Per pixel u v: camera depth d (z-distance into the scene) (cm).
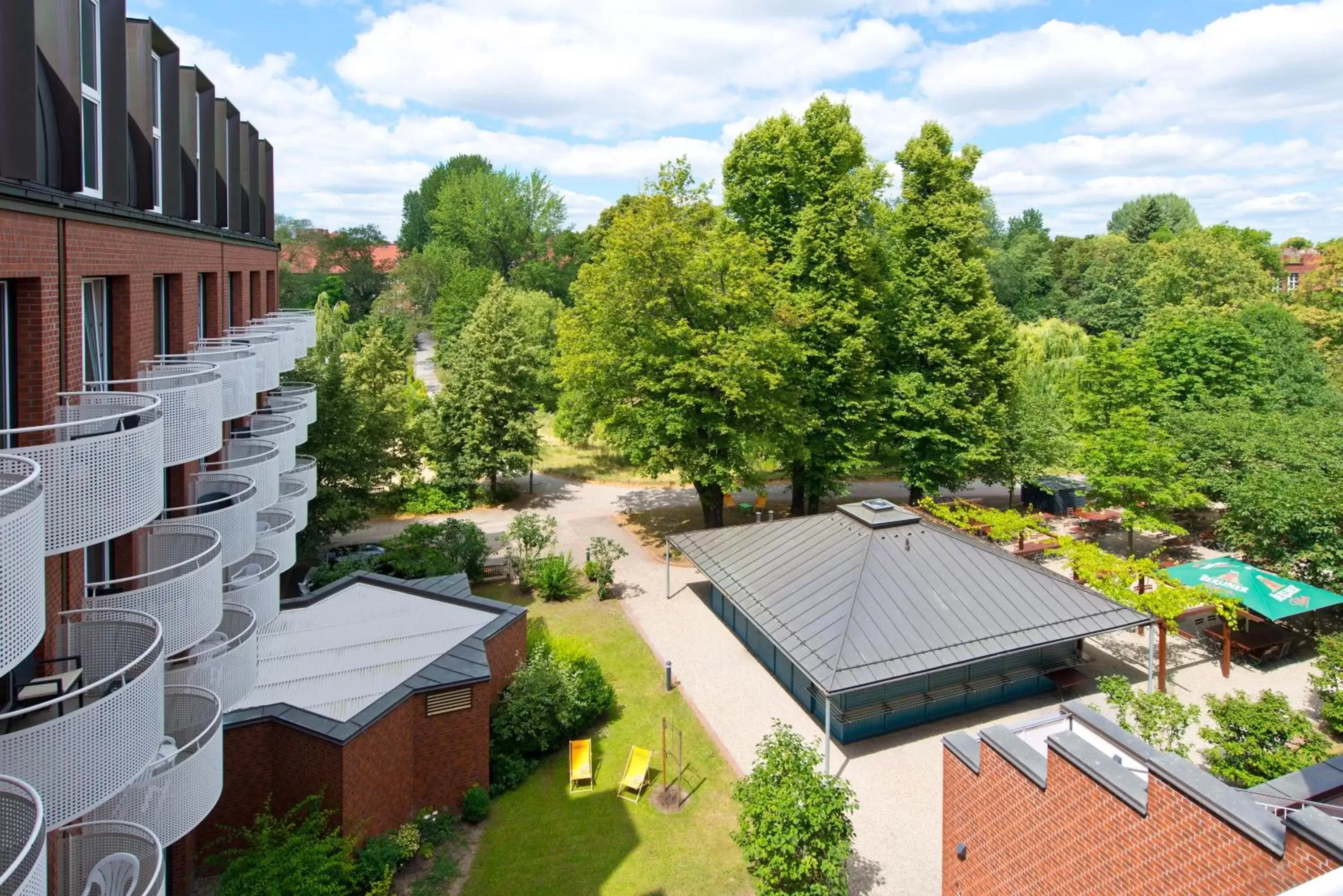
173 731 1099
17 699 854
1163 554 3269
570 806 1670
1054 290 8188
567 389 3450
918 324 3484
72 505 788
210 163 1736
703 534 2573
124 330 1255
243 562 1603
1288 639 2339
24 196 877
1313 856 631
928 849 1548
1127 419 3041
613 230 3097
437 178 11831
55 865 864
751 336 2945
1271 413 3422
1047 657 2159
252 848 1347
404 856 1441
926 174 3469
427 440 3766
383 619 1916
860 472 4659
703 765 1814
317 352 2972
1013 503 4156
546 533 3094
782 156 3269
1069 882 901
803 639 1881
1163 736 1678
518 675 1858
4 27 844
